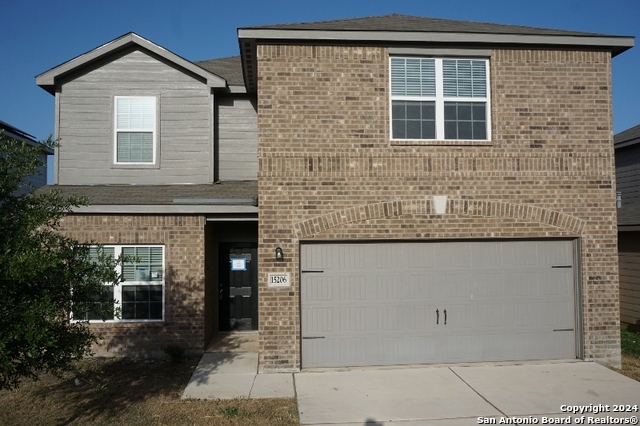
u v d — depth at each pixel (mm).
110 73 11484
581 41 9094
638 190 16312
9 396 7379
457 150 8969
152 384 8016
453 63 9172
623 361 9414
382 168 8836
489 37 8945
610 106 9266
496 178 9000
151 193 10547
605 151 9227
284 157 8719
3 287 4840
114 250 9867
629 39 9164
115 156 11383
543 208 9047
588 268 9070
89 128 11391
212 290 11164
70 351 5465
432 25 9688
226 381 8094
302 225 8680
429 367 8766
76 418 6543
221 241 11680
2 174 5246
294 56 8805
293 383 7969
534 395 7359
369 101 8875
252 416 6617
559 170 9109
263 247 8625
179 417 6586
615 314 9078
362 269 8875
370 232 8789
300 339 8695
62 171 11297
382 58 8945
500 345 9039
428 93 9078
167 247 9883
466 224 8930
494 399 7203
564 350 9148
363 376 8297
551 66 9211
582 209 9117
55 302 5395
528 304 9109
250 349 10102
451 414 6672
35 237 5316
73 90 11414
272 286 8602
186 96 11562
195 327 9836
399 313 8898
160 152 11438
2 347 4609
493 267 9078
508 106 9109
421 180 8891
